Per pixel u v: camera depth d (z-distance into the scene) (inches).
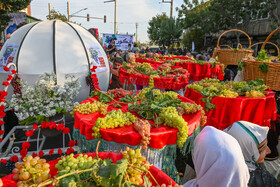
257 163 71.3
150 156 69.7
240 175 56.4
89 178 38.5
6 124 127.0
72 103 97.7
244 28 911.0
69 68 128.7
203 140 62.2
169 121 73.4
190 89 139.9
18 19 497.7
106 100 99.6
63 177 37.8
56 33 131.6
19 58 121.8
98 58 146.9
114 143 68.9
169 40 1334.9
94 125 71.9
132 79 171.8
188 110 86.2
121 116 76.2
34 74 121.6
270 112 121.6
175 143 72.2
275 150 104.0
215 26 1077.8
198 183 62.9
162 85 161.5
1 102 88.0
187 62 243.9
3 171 110.4
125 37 650.2
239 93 132.7
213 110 120.6
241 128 70.7
